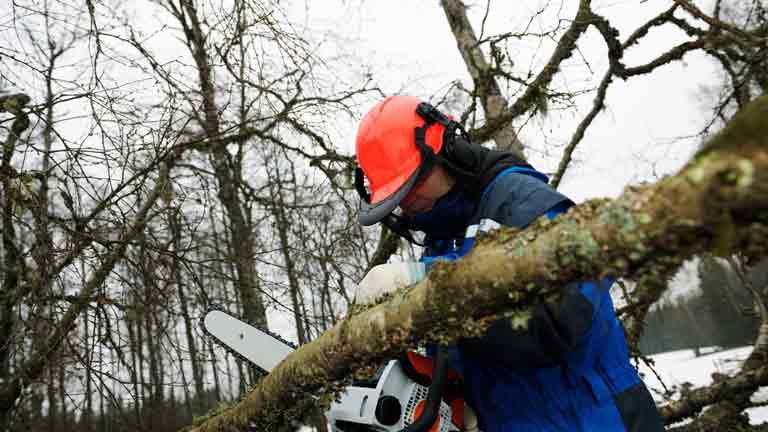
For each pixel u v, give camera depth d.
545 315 1.28
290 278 4.39
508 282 0.93
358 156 1.73
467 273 1.00
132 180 2.99
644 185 0.76
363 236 4.79
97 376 2.75
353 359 1.33
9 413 3.06
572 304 1.28
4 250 3.01
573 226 0.83
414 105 1.69
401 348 1.22
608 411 1.44
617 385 1.49
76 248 2.81
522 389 1.50
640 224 0.72
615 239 0.76
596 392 1.44
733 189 0.61
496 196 1.50
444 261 1.07
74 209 2.91
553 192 1.42
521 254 0.90
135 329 3.46
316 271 4.59
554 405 1.47
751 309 4.96
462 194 1.64
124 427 3.07
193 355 3.34
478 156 1.63
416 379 1.54
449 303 1.05
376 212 1.61
